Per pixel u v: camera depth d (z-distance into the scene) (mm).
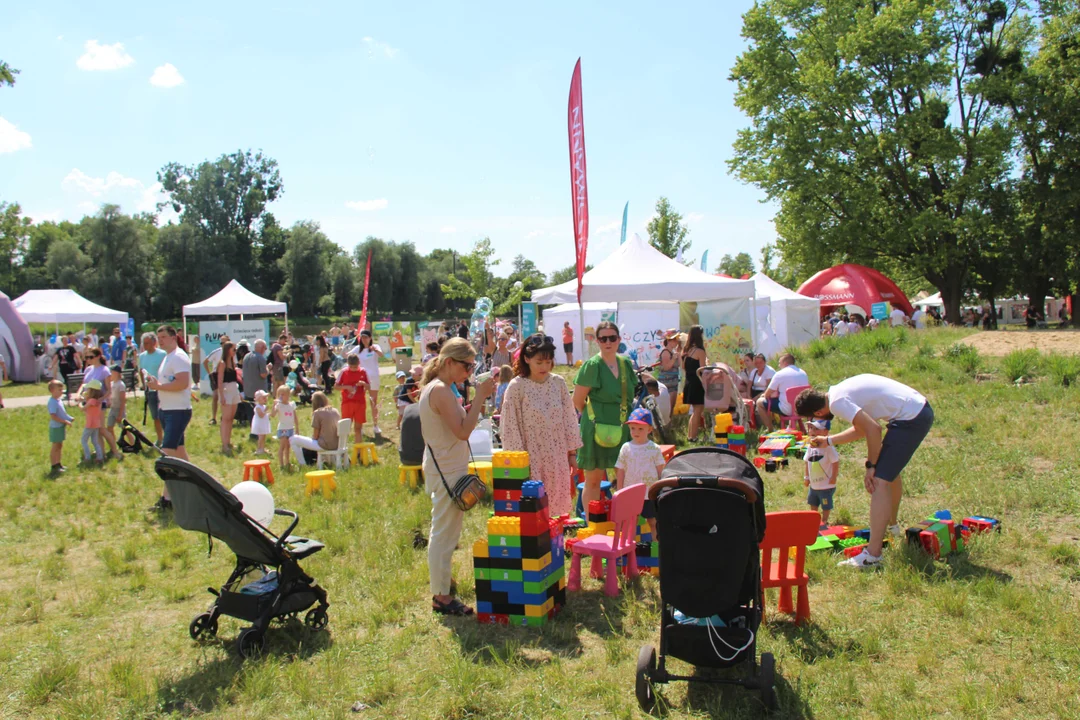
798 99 32000
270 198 77438
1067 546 5281
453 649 4387
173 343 8172
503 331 20016
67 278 60719
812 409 6289
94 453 11297
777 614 4645
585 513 6273
